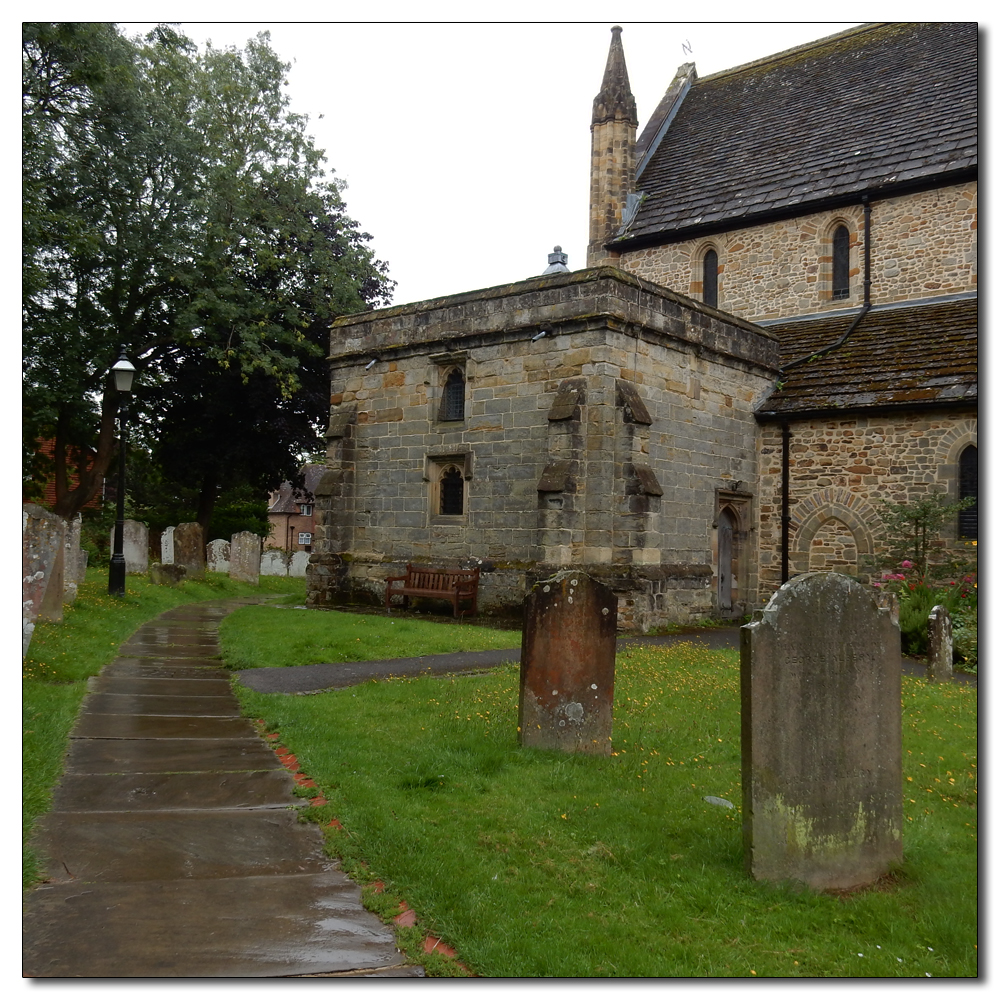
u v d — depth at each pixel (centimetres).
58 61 2052
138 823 521
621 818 544
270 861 471
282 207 2886
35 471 2750
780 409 1938
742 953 394
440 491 1823
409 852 472
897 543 1736
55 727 703
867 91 2427
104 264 2356
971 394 1647
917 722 851
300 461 3419
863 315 2120
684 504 1730
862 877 492
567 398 1534
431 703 831
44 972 350
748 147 2594
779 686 479
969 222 2005
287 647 1206
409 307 1873
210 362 2933
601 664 695
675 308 1703
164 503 4528
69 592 1470
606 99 2700
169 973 352
